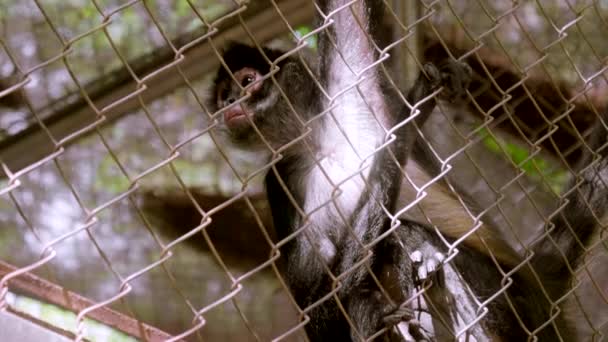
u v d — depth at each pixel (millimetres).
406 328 7500
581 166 8883
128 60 10578
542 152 11336
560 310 8211
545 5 11664
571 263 8758
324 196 8203
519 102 10688
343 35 8219
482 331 7863
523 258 8539
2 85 10297
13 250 12500
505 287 7367
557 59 11297
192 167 12133
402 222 8180
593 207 8789
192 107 12562
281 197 8742
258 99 8875
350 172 8070
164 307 13391
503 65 10609
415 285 7680
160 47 10414
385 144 6738
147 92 10641
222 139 9320
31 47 10812
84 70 10789
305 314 6195
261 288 13383
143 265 13258
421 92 7348
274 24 10031
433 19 9656
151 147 12578
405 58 8555
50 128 10469
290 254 8516
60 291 5805
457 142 11172
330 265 8047
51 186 12617
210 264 12992
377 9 8305
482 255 8414
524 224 11609
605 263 9289
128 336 5992
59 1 10852
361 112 8164
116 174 12727
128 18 10812
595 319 9180
